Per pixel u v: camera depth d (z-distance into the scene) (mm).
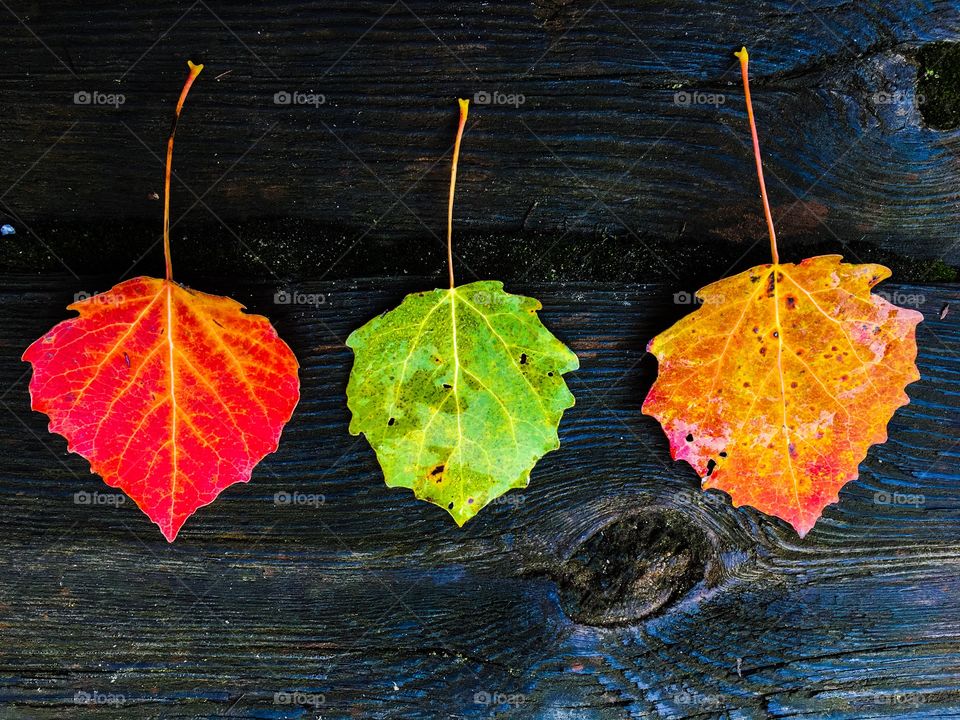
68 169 229
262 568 248
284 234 233
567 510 247
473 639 251
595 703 252
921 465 248
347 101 228
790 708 253
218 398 228
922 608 253
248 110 227
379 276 237
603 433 245
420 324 231
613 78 228
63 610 248
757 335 229
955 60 227
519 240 236
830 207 235
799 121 230
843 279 226
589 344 241
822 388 231
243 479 230
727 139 231
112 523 246
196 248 233
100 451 227
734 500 235
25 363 238
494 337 232
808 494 234
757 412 232
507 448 234
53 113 227
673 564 250
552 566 249
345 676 252
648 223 235
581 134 231
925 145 231
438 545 248
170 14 224
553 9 225
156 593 249
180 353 226
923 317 240
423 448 233
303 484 245
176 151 229
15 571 246
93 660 250
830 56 227
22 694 250
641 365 242
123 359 225
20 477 243
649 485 247
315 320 238
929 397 245
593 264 238
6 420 240
